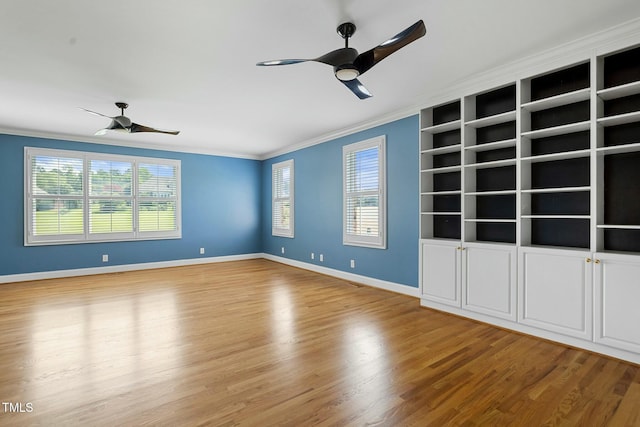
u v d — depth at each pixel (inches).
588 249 108.8
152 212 253.6
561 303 107.8
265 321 132.6
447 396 79.0
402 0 81.0
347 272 211.5
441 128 149.9
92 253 230.5
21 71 119.6
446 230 156.9
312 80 130.5
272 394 79.7
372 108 167.5
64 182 220.5
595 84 100.9
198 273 235.0
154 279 214.2
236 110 169.5
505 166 134.9
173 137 231.1
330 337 115.9
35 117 179.2
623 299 95.4
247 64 115.6
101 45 101.2
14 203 205.6
